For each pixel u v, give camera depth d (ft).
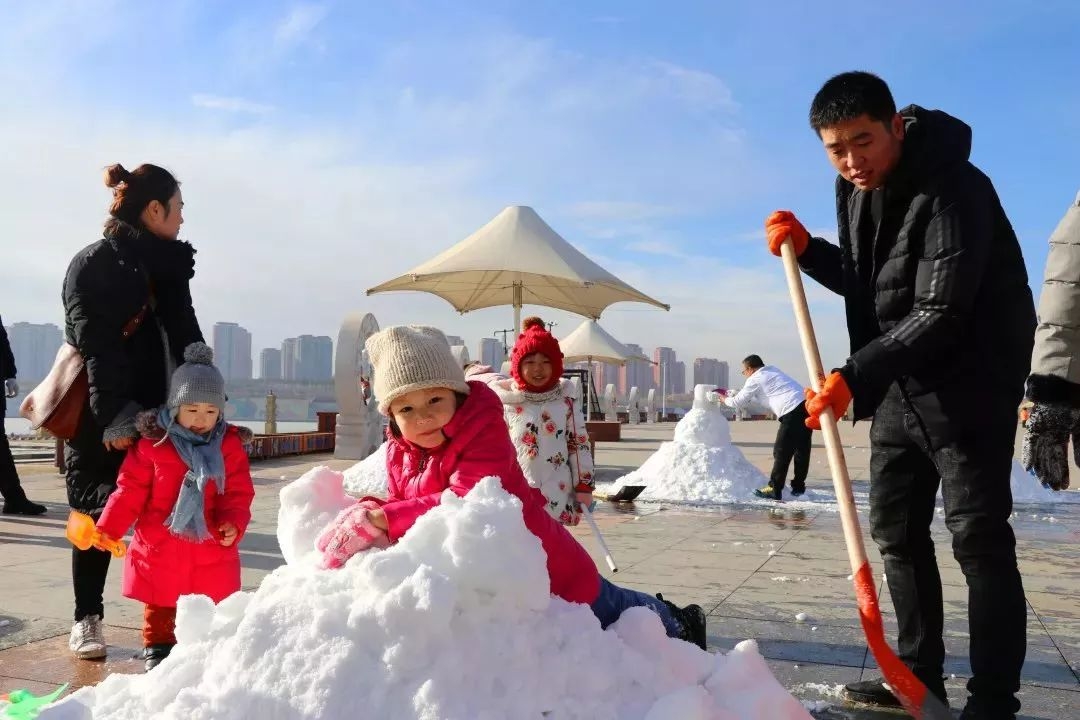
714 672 7.22
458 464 7.73
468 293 39.19
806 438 31.65
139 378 12.05
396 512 6.96
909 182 9.24
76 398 11.73
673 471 32.12
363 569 6.07
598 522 25.30
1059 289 9.97
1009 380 9.16
